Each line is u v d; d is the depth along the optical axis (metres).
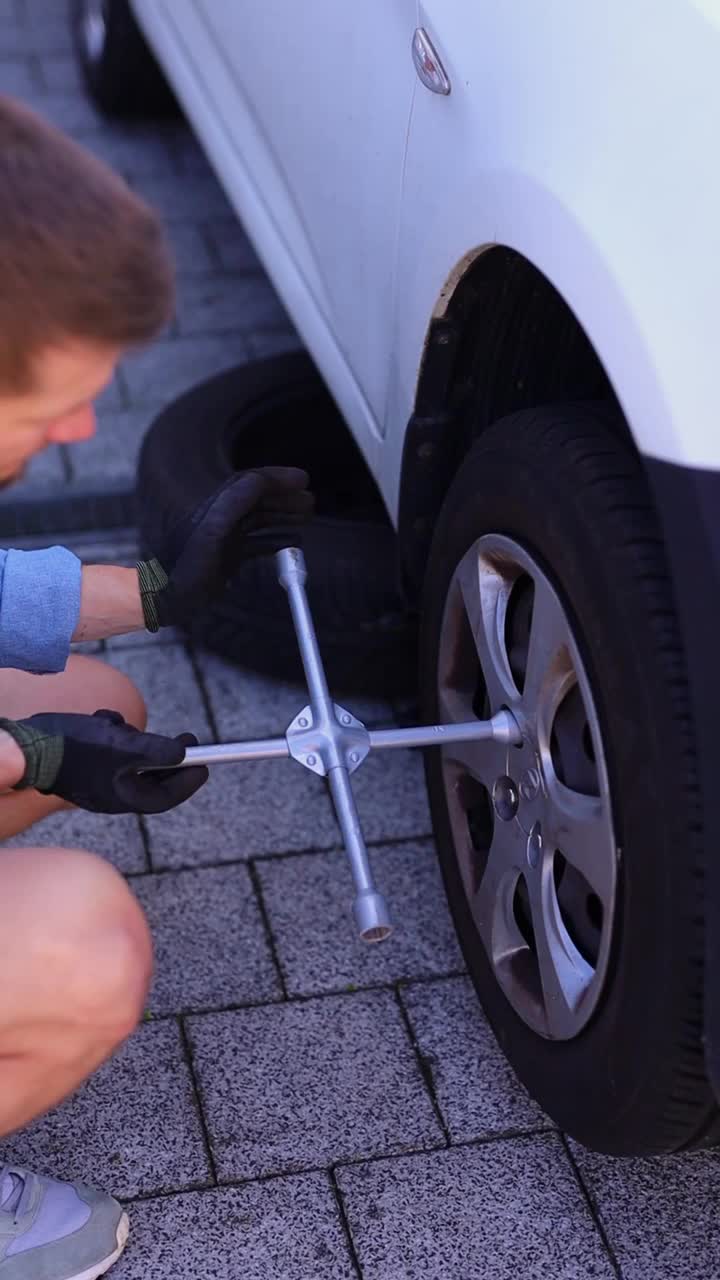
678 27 1.27
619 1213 1.68
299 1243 1.63
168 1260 1.61
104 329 1.05
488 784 1.72
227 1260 1.61
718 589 1.25
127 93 3.99
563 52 1.40
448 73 1.59
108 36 3.80
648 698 1.35
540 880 1.59
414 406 1.82
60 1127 1.75
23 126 1.04
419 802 2.26
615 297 1.30
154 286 1.08
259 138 2.45
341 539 2.33
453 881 1.89
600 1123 1.55
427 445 1.85
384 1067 1.85
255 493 1.61
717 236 1.22
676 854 1.33
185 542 1.60
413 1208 1.67
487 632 1.68
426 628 1.89
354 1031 1.89
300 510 1.69
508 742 1.64
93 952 1.35
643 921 1.39
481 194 1.52
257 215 2.49
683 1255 1.64
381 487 2.07
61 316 1.03
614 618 1.39
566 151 1.38
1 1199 1.54
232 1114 1.77
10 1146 1.72
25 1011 1.32
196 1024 1.89
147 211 1.09
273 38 2.21
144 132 4.11
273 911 2.06
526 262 1.61
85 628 1.63
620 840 1.42
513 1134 1.77
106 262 1.03
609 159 1.33
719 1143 1.53
